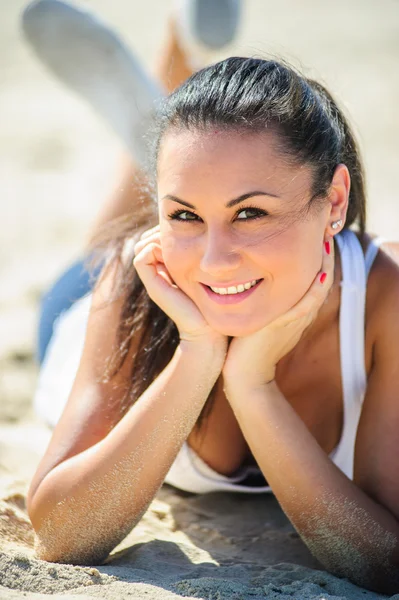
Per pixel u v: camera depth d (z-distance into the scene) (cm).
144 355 382
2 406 570
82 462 348
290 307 338
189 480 429
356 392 379
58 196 1101
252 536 403
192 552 379
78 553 347
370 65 1611
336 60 1658
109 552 353
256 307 330
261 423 345
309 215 327
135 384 381
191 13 597
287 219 320
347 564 346
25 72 1828
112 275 396
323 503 341
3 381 610
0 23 2214
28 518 390
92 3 2386
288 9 2220
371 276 373
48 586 311
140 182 427
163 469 346
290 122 320
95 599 299
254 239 318
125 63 596
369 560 343
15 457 469
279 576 343
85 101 613
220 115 315
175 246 328
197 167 314
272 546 392
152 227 397
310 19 2075
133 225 411
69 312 533
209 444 407
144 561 361
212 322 335
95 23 597
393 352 361
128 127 590
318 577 339
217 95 318
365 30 1919
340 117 370
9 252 900
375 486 355
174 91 337
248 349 342
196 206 317
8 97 1652
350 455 395
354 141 375
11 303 757
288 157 318
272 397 347
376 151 1155
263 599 311
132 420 344
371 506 344
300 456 343
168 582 329
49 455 363
